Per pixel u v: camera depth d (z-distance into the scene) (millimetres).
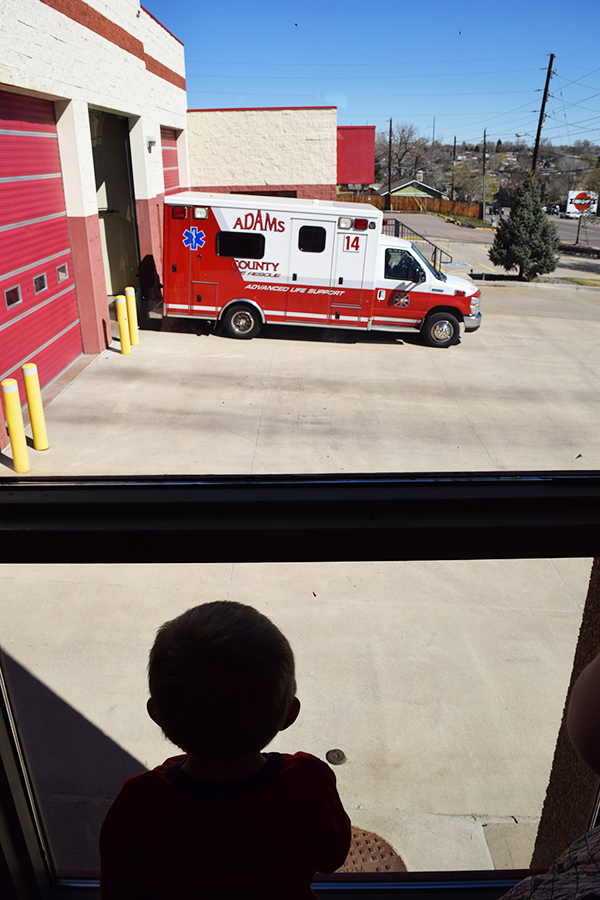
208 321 9859
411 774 2580
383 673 3076
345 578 3766
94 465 4066
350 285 9391
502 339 5488
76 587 3490
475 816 2422
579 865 604
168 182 13867
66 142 7410
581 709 638
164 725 848
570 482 1212
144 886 871
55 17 6973
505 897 685
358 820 2400
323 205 9562
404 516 1146
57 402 5113
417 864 2258
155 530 1088
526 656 3213
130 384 5758
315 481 1177
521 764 2607
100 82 8555
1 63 5789
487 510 1156
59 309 7184
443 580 3797
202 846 856
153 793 885
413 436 4402
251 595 3561
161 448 4305
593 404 4465
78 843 2203
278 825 868
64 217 7488
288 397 5449
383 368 6176
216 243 9484
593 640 1741
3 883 1371
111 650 3043
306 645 3238
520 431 4273
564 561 4012
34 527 1087
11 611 3295
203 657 805
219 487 1157
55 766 2482
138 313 10352
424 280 9023
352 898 1635
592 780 1732
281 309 9430
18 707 2715
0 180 6008
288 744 2699
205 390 5594
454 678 3062
